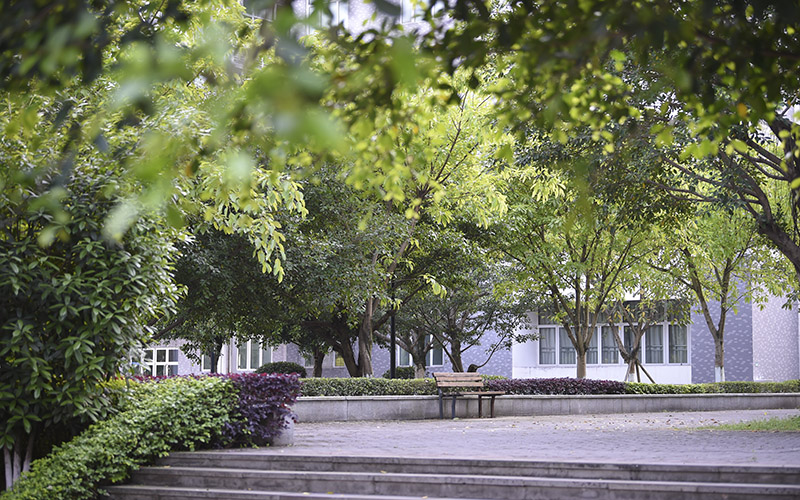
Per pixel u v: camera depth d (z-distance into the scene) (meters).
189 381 10.05
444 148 16.62
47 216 8.12
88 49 3.12
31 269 8.37
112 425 8.79
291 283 16.73
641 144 11.77
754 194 13.18
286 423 10.51
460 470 7.83
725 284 24.11
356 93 3.05
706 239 22.47
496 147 15.77
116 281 8.66
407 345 32.69
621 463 7.26
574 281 22.47
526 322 32.69
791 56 3.33
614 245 21.98
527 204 20.88
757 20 3.48
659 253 24.34
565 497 7.11
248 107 2.62
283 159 3.16
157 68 2.04
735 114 3.97
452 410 17.78
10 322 8.35
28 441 8.73
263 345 22.42
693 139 11.72
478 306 30.70
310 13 2.57
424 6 3.30
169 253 9.59
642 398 21.48
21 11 2.80
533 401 19.33
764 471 6.80
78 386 8.55
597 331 36.97
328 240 17.16
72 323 8.66
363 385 17.25
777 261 23.00
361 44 2.96
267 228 10.25
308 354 36.62
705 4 2.88
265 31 2.49
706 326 33.00
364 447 9.97
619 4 2.93
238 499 7.87
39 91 3.33
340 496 7.53
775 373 32.22
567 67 3.20
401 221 17.73
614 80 4.09
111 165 7.80
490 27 3.16
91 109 6.96
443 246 20.02
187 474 8.56
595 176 7.50
